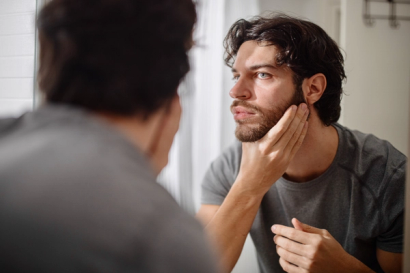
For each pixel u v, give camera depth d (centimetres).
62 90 32
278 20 80
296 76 78
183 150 145
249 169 77
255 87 79
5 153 27
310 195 89
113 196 25
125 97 31
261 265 105
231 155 106
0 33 82
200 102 156
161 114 36
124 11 31
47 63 32
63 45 31
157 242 24
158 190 29
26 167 25
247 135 78
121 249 23
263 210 96
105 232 23
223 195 103
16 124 32
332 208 88
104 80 31
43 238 22
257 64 77
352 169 87
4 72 82
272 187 94
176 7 33
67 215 23
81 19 31
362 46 134
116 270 23
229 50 91
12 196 23
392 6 135
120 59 31
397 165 86
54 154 26
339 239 88
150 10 32
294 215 92
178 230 26
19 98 84
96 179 25
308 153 86
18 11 84
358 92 134
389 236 84
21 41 84
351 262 73
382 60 136
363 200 85
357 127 135
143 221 25
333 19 173
